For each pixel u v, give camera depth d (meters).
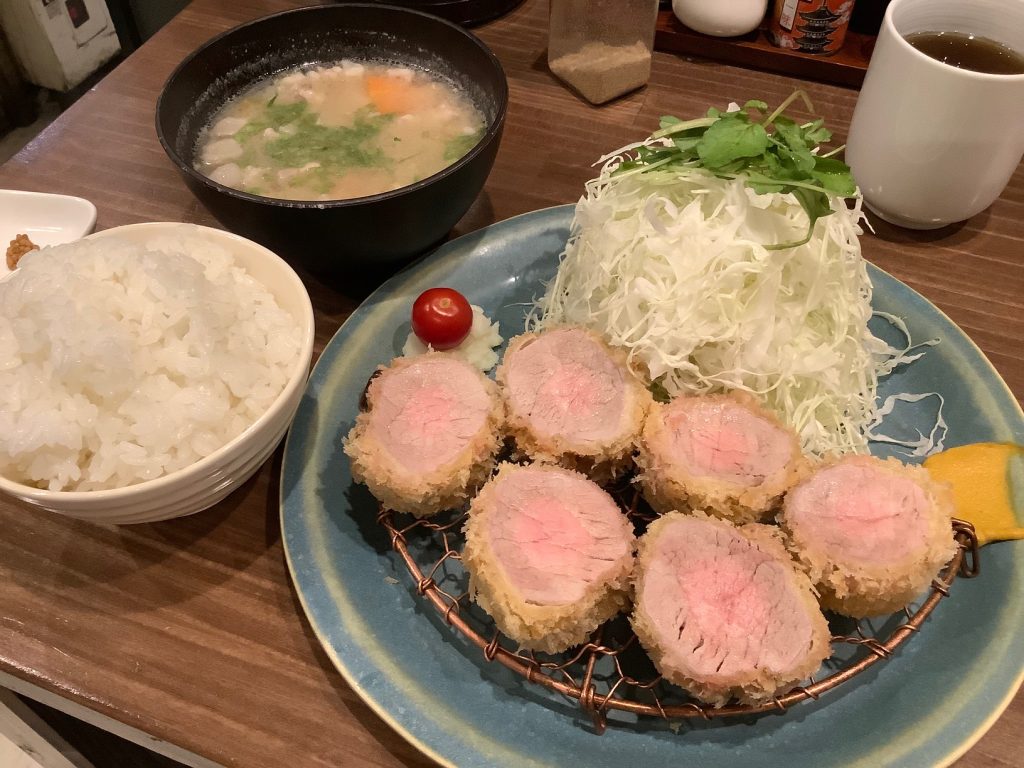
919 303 0.35
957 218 0.38
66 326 0.27
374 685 0.25
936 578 0.27
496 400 0.32
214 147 0.40
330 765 0.25
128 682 0.26
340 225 0.32
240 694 0.26
